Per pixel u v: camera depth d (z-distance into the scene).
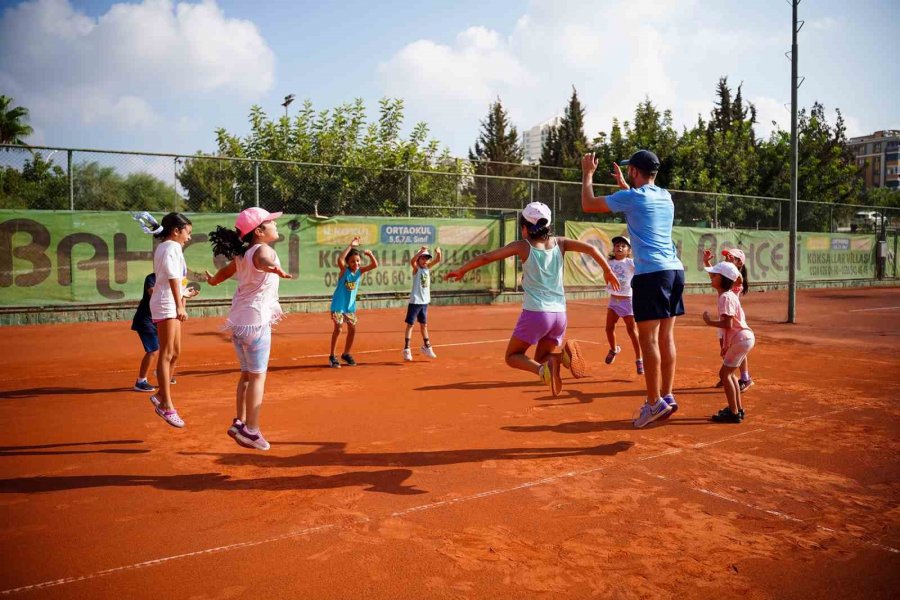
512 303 21.19
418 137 26.08
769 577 3.38
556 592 3.22
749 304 21.86
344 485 4.70
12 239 14.25
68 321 14.88
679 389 8.09
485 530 3.93
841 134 46.78
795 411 6.99
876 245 32.44
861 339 13.21
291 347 11.83
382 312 17.98
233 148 25.53
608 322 9.42
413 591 3.22
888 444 5.75
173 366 6.22
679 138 36.12
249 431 5.14
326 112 25.58
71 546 3.69
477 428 6.26
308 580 3.32
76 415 6.75
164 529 3.93
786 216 29.39
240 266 5.18
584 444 5.74
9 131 35.44
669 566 3.49
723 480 4.83
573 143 59.75
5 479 4.81
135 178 15.74
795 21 16.28
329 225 17.97
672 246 5.93
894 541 3.81
